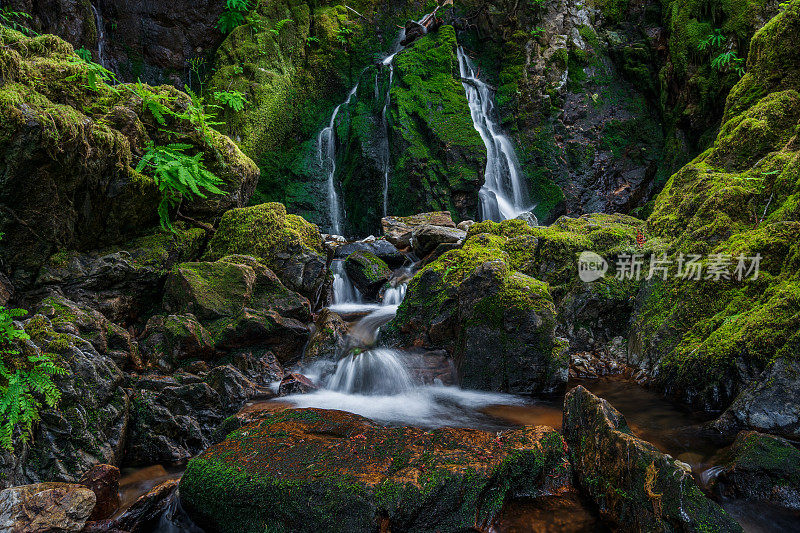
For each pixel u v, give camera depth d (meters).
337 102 12.62
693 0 10.16
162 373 4.80
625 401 4.52
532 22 11.91
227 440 3.42
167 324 4.99
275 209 6.63
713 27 9.85
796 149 5.60
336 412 3.79
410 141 10.60
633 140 11.17
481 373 4.91
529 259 6.08
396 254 7.70
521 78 11.65
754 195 5.22
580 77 11.70
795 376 3.61
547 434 3.38
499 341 4.88
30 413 3.16
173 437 3.98
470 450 3.14
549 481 3.22
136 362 4.60
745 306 4.43
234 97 10.55
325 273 6.62
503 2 12.19
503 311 4.89
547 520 2.95
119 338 4.55
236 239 6.32
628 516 2.83
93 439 3.50
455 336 5.36
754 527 2.87
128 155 5.32
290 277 6.26
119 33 11.40
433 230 7.59
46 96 5.04
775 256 4.49
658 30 11.20
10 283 4.65
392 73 11.71
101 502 3.17
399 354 5.29
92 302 5.10
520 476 3.11
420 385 5.02
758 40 6.75
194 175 5.64
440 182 10.34
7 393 3.16
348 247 7.83
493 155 11.10
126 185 5.31
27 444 3.24
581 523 2.93
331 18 12.98
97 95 5.62
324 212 11.36
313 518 2.68
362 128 11.40
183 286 5.45
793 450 3.10
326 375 5.26
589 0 12.16
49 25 9.42
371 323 6.15
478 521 2.84
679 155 10.30
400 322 5.70
